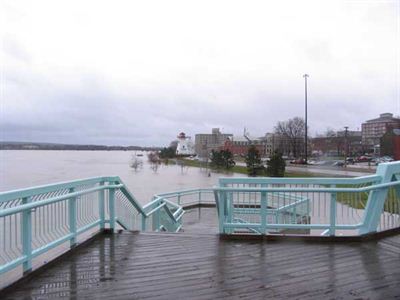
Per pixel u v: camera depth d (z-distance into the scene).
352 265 4.94
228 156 65.50
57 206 5.30
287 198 7.81
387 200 6.60
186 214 15.05
